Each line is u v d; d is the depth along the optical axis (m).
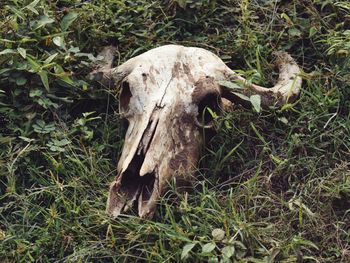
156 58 2.76
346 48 3.02
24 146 2.75
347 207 2.69
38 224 2.62
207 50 2.95
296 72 2.98
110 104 2.91
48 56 2.89
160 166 2.57
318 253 2.56
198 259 2.48
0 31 2.90
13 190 2.64
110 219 2.55
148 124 2.62
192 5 3.14
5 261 2.51
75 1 3.16
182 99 2.68
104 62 2.95
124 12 3.14
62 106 2.87
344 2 3.16
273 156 2.77
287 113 2.89
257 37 3.12
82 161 2.76
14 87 2.83
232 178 2.75
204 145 2.71
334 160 2.80
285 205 2.66
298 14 3.21
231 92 2.80
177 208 2.59
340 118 2.89
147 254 2.50
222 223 2.56
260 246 2.52
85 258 2.52
